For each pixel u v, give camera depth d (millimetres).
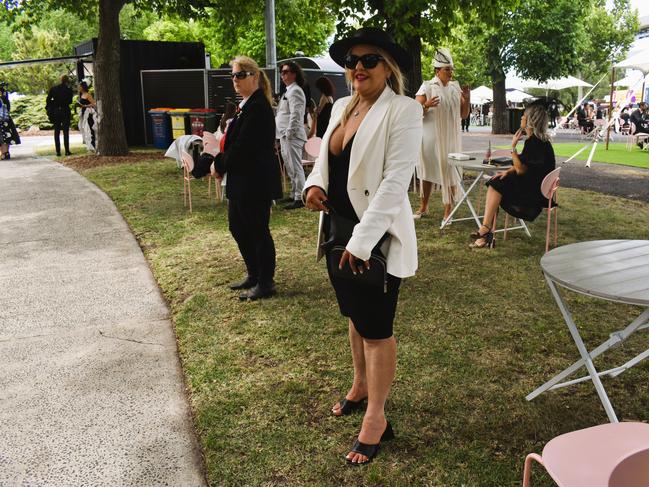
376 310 2502
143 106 18047
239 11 15273
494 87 28031
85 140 16125
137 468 2637
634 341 3857
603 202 8742
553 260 2758
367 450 2625
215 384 3342
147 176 11250
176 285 5125
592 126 25203
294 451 2703
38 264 5891
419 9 8305
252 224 4559
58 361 3744
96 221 7699
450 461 2609
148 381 3463
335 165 2582
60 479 2564
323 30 27125
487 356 3658
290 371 3475
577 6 26422
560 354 3688
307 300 4633
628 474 1383
